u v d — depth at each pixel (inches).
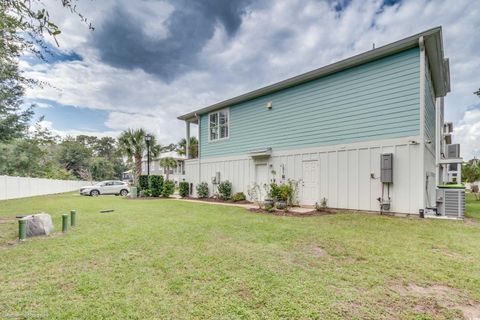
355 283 112.6
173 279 116.7
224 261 139.5
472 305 95.4
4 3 88.4
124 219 277.0
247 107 480.4
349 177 331.9
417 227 225.3
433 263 136.9
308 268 129.7
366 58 313.7
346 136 337.7
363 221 253.1
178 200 522.6
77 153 1660.9
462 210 277.9
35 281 115.8
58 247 169.9
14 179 629.9
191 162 605.3
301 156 389.4
